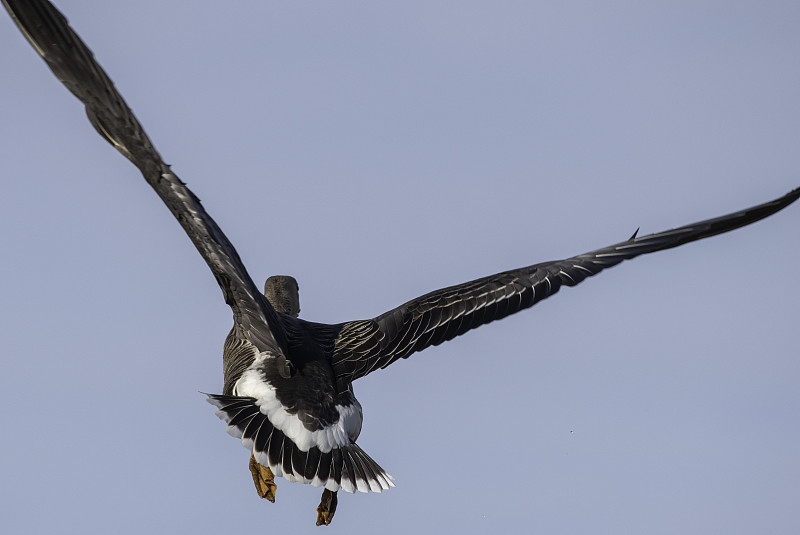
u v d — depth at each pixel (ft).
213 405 43.39
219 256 39.99
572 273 46.88
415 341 47.29
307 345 46.50
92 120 35.65
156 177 36.65
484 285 47.78
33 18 34.35
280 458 42.60
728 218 44.37
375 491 42.75
